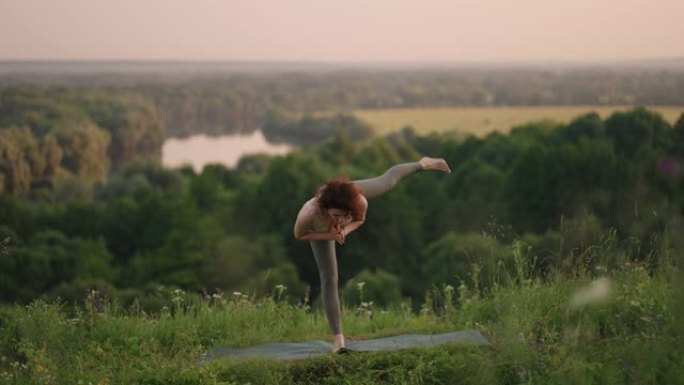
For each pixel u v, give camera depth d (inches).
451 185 2411.4
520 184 2139.5
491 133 2790.4
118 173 2888.8
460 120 3240.7
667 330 253.9
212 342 315.9
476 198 2178.9
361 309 381.1
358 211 261.7
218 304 366.9
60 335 311.6
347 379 250.5
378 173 2696.9
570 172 2043.6
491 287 357.7
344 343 275.3
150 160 2999.5
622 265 326.6
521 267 343.6
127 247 2252.7
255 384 249.4
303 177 2271.2
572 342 256.2
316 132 3661.4
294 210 2222.0
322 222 263.0
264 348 289.6
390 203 2126.0
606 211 1863.9
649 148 1781.5
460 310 351.9
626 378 233.5
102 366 275.3
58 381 258.4
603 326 283.7
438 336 288.8
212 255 2122.3
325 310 276.5
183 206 2191.2
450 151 2783.0
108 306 349.7
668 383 230.8
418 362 255.3
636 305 278.4
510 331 270.4
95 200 2632.9
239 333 317.1
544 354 256.5
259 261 2095.2
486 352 265.0
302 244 2188.7
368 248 2124.8
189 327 329.7
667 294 287.9
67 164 2802.7
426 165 293.4
